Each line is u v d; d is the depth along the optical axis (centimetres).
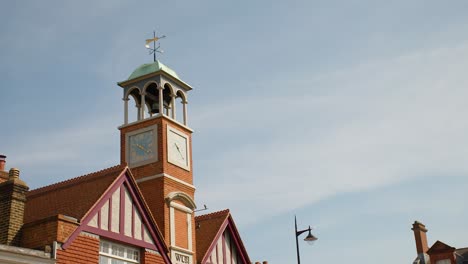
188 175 3016
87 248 2120
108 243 2258
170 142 2942
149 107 3206
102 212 2244
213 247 3008
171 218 2781
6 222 2031
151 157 2883
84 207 2200
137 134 2966
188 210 2920
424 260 4812
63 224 2042
